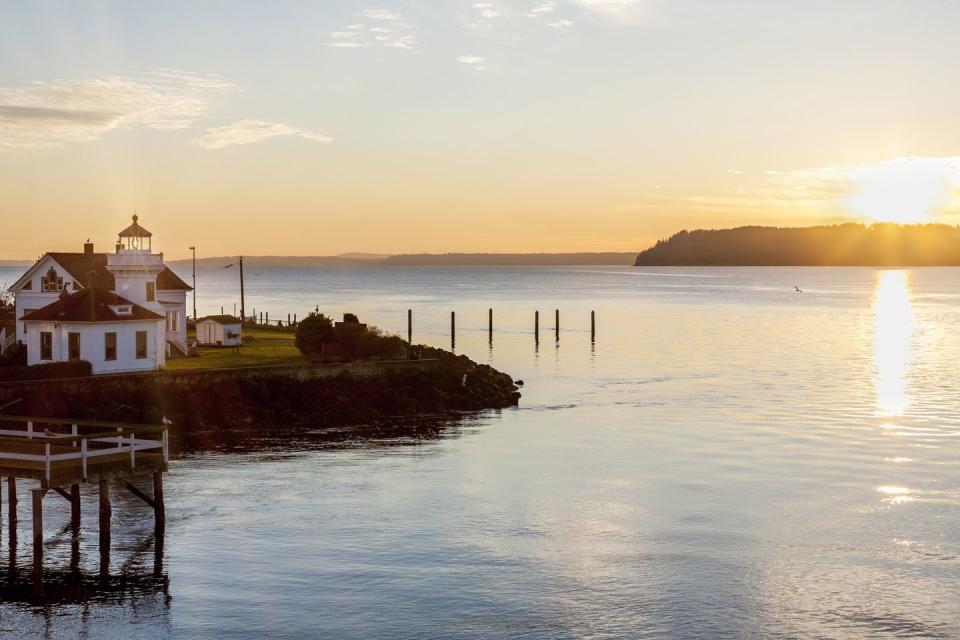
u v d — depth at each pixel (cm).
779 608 3384
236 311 19850
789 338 13838
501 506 4600
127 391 6281
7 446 4112
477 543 4050
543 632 3192
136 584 3569
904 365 10281
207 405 6556
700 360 10944
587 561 3838
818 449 5841
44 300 7894
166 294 8194
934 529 4244
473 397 7662
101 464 3866
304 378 7188
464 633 3183
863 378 9200
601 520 4378
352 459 5606
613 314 19700
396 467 5400
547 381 9194
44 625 3225
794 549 3978
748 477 5147
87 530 4184
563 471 5309
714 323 17012
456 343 13275
